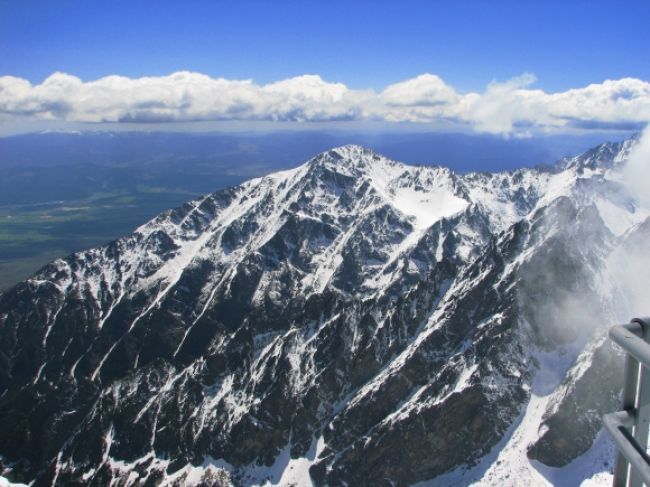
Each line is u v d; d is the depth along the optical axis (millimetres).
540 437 177250
